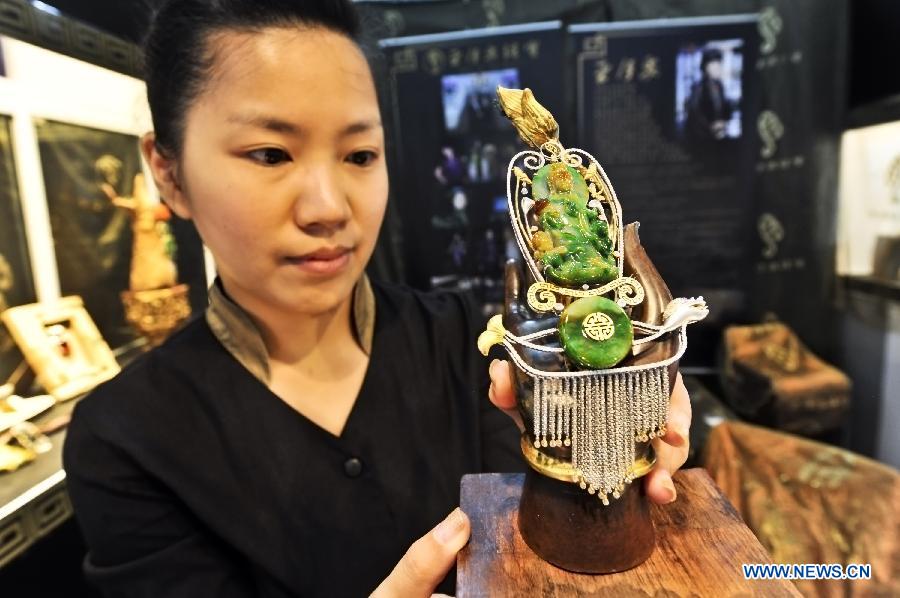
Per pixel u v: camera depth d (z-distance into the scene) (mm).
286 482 809
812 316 1938
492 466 992
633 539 605
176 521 799
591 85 1758
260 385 835
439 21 1828
